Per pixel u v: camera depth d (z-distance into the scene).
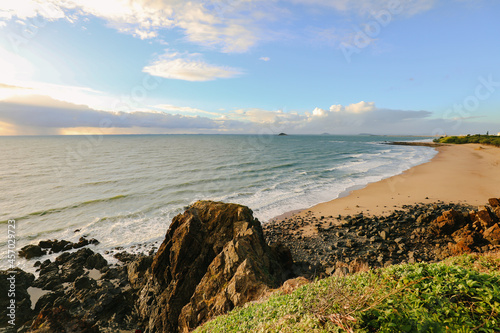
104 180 57.53
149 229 31.94
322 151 130.88
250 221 19.45
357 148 154.50
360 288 5.04
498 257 6.93
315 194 44.84
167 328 15.85
